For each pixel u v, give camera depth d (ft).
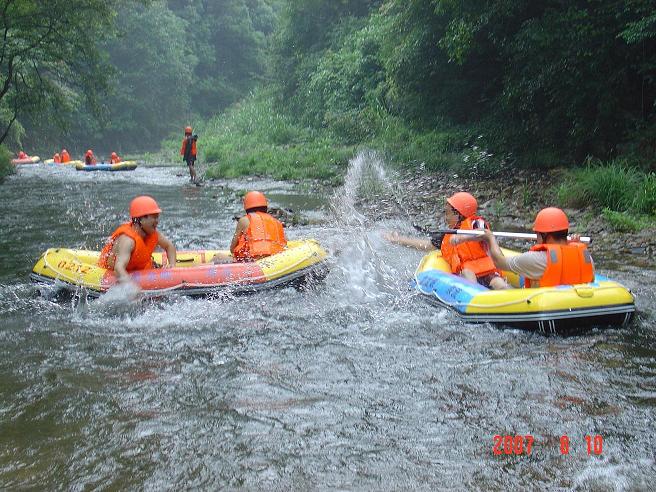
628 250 28.07
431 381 14.87
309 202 47.42
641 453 11.64
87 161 90.89
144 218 21.35
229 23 206.69
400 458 11.62
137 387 14.76
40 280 22.22
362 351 16.87
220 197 51.29
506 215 37.60
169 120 182.70
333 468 11.34
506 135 55.57
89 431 12.69
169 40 172.86
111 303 20.70
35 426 12.94
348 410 13.50
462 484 10.80
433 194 46.24
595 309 17.46
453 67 63.72
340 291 22.47
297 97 114.21
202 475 11.15
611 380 14.71
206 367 15.94
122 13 163.84
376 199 46.29
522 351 16.55
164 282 21.13
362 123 82.23
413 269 25.43
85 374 15.56
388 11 75.72
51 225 38.45
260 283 21.93
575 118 46.60
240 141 107.55
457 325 18.71
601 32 42.63
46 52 67.56
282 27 127.34
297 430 12.68
